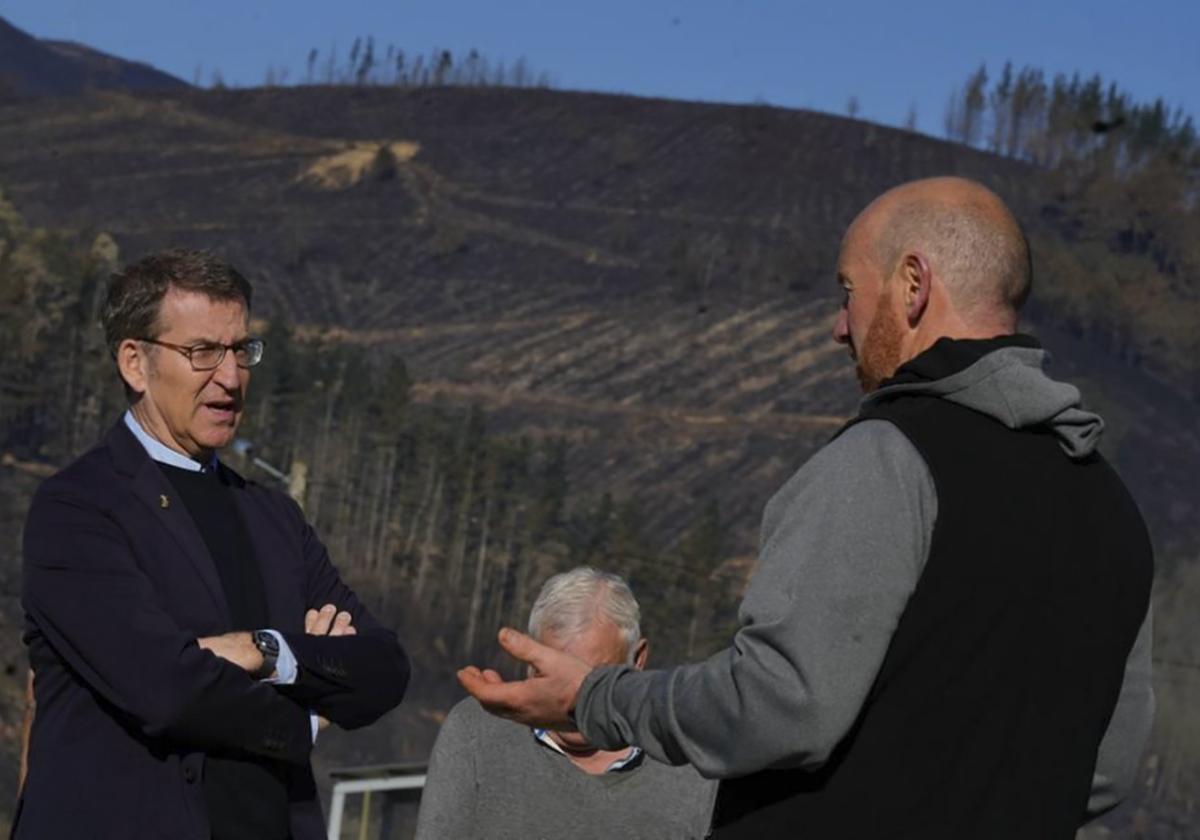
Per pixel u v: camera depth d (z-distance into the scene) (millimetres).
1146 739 2225
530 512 90000
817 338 146125
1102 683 2062
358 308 159500
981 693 1937
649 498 111812
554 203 194625
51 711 2746
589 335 148625
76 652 2672
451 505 92188
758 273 164250
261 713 2676
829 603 1894
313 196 195125
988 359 2014
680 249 167625
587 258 173875
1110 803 2254
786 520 1984
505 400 133000
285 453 96438
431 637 81750
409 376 137875
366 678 2877
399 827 4879
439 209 190000
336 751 55125
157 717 2604
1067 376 140250
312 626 2992
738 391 134500
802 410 129875
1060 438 2057
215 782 2711
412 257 173875
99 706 2705
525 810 3246
